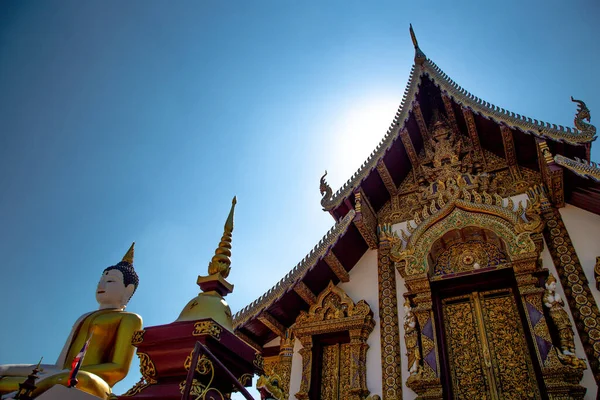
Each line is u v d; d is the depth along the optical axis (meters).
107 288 5.96
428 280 8.92
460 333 8.59
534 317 7.66
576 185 8.55
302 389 8.66
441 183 10.30
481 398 7.74
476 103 10.27
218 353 3.33
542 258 8.57
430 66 11.18
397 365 8.44
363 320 9.09
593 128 8.61
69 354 5.25
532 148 9.83
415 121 11.59
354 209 10.08
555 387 6.85
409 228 9.80
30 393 3.90
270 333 10.16
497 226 8.90
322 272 9.92
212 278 4.01
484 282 8.85
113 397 3.86
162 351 3.31
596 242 8.28
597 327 7.29
